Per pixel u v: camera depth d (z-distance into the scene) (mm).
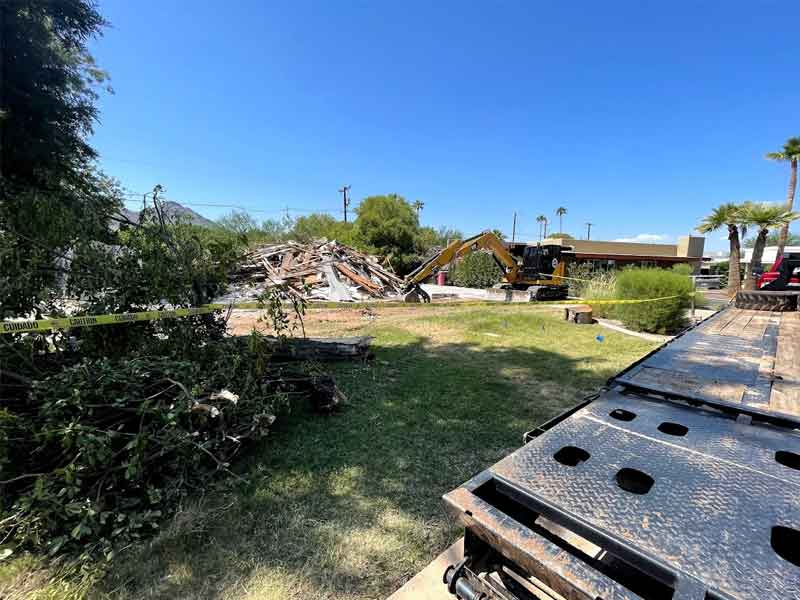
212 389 2760
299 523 2234
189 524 2125
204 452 2562
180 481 2309
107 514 1952
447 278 23297
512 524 1062
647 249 32750
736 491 1112
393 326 8297
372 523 2252
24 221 2789
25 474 2027
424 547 2080
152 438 2164
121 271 3188
